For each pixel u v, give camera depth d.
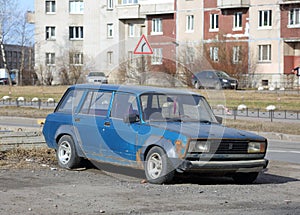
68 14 65.38
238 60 52.38
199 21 56.81
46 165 11.90
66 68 53.22
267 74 52.62
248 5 53.72
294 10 51.91
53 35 66.12
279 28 52.50
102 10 64.00
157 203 8.35
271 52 52.88
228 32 54.69
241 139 10.30
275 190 10.01
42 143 14.09
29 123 25.05
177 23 58.41
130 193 9.09
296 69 49.41
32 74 59.47
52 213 7.49
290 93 40.44
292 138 20.77
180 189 9.66
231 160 10.20
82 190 9.18
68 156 11.73
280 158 15.25
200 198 8.86
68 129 11.73
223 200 8.75
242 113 28.27
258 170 10.55
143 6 60.72
